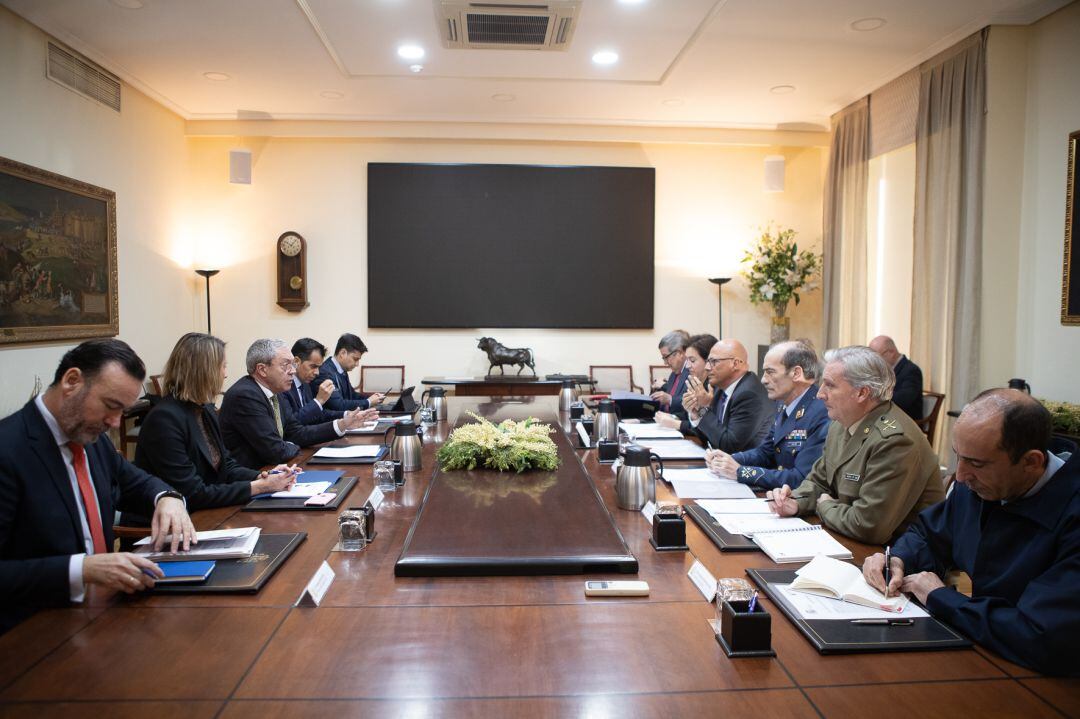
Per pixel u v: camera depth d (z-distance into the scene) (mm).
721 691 1186
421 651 1315
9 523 1719
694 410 3732
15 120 4293
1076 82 4195
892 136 5574
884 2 4160
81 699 1154
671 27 4496
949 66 4844
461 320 6848
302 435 3367
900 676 1236
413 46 4836
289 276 6695
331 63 5156
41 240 4504
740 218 7008
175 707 1131
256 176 6723
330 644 1342
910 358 5289
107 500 1984
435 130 6633
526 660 1285
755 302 6789
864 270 6023
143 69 5277
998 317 4637
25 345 4395
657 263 6977
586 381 6488
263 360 3115
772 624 1440
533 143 6852
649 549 1877
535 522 1984
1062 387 4316
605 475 2664
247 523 2088
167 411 2377
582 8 4215
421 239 6785
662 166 6949
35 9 4242
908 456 1957
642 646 1342
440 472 2611
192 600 1541
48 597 1511
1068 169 4223
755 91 5773
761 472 2545
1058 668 1232
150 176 5926
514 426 2775
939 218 4973
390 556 1811
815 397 2805
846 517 1995
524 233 6840
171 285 6301
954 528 1669
